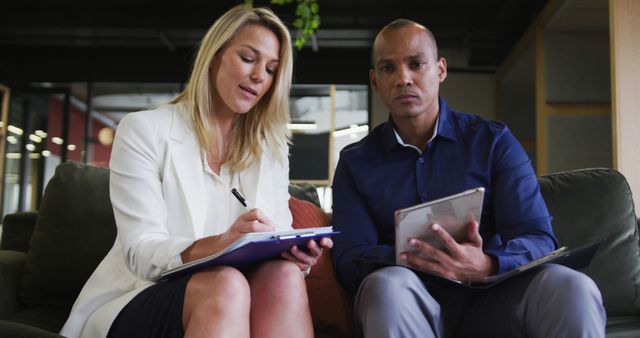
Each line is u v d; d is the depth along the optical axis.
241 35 1.54
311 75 7.77
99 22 7.08
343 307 1.70
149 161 1.42
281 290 1.24
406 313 1.30
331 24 7.02
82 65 7.97
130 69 7.96
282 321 1.21
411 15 6.86
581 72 5.55
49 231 1.82
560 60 5.57
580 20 5.33
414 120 1.76
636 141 3.61
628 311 1.84
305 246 1.30
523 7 6.12
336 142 7.77
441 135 1.75
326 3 6.66
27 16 7.00
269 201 1.61
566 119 5.51
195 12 7.00
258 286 1.26
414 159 1.77
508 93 7.50
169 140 1.47
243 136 1.65
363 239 1.71
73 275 1.80
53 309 1.80
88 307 1.35
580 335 1.24
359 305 1.39
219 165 1.60
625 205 1.94
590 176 1.99
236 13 1.55
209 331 1.09
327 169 7.71
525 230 1.60
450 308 1.54
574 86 5.54
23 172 8.35
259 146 1.64
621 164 3.60
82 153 8.16
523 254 1.45
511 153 1.72
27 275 1.80
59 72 7.98
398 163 1.77
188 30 7.21
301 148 7.77
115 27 7.16
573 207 1.93
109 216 1.86
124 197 1.37
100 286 1.38
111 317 1.27
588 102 5.53
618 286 1.84
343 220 1.75
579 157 5.46
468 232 1.35
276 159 1.69
